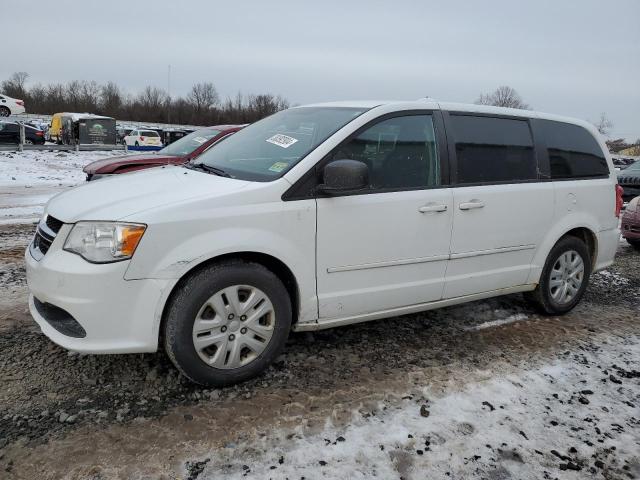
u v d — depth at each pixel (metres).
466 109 4.06
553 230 4.46
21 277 5.05
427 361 3.71
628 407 3.25
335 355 3.72
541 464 2.67
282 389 3.22
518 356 3.88
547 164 4.45
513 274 4.29
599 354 3.99
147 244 2.82
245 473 2.48
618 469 2.67
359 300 3.54
